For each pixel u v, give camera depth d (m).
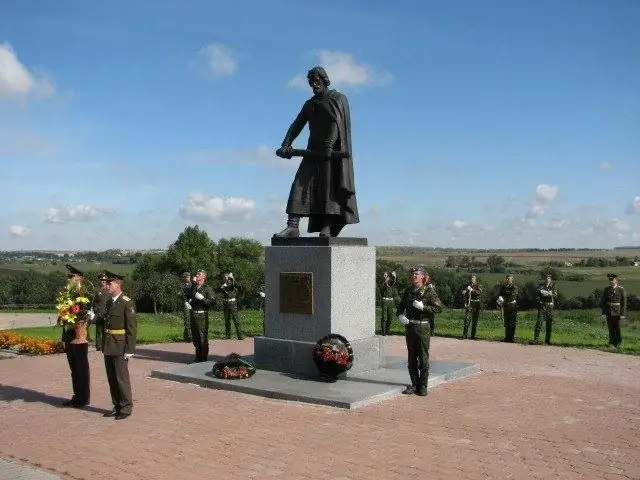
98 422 9.23
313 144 12.59
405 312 10.83
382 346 12.54
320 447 7.79
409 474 6.83
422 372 10.72
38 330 24.20
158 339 20.17
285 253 12.18
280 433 8.41
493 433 8.44
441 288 37.12
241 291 39.03
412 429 8.61
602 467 7.11
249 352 16.69
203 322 14.27
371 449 7.71
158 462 7.32
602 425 8.92
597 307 36.25
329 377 11.23
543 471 6.95
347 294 11.95
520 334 22.09
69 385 12.16
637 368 14.27
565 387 11.62
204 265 56.81
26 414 9.80
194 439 8.20
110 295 9.62
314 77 12.51
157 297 43.00
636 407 10.05
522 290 33.66
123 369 9.38
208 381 11.47
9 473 7.07
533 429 8.66
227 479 6.71
